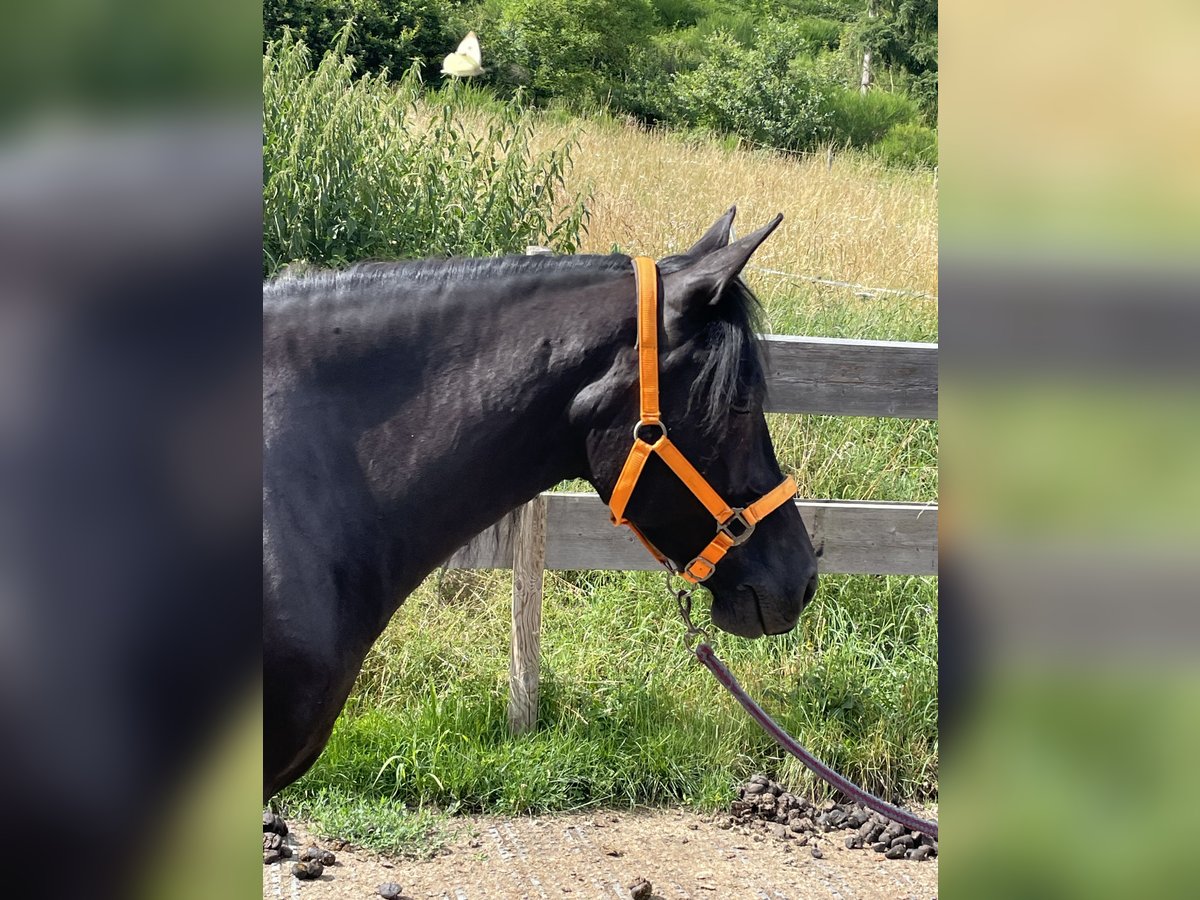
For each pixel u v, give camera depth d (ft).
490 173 16.71
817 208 30.32
